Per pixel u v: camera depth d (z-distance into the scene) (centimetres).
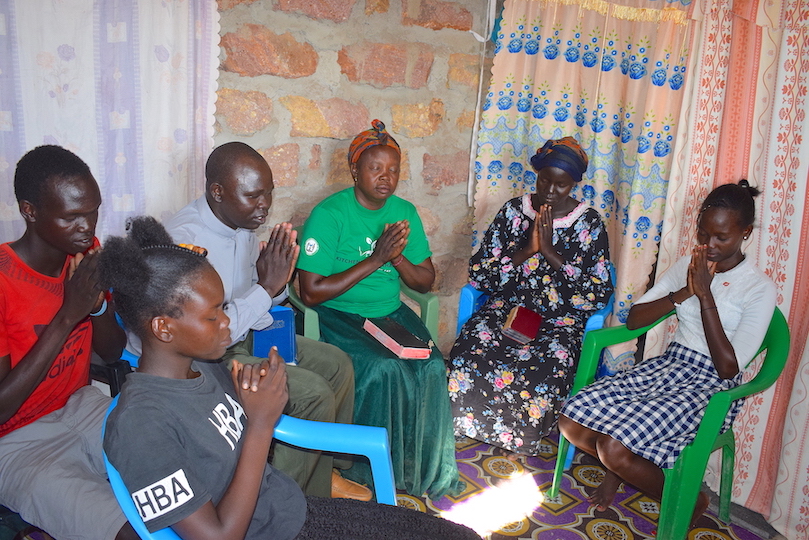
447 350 327
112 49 192
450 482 232
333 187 270
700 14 239
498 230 277
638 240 280
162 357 116
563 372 241
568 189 258
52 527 138
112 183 202
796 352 218
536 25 277
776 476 222
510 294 277
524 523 217
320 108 255
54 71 184
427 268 257
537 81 282
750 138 232
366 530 132
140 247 116
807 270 213
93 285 140
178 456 107
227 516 110
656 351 266
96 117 194
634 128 279
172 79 204
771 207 219
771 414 227
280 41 237
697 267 208
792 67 210
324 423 154
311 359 214
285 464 185
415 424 220
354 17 253
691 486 202
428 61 279
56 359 153
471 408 250
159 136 206
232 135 237
